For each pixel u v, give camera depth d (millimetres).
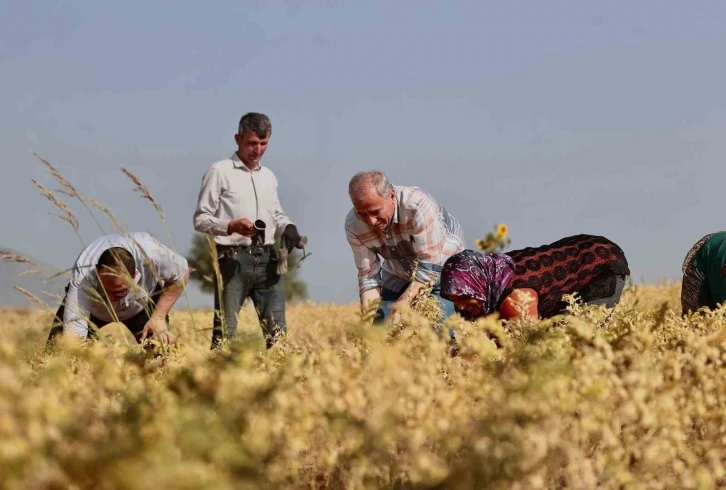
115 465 4031
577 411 6078
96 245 13109
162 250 13492
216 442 4566
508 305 11930
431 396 6543
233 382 5391
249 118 17031
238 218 17156
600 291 12844
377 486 5633
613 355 7172
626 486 5723
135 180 10086
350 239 14797
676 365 7387
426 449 6035
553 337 7305
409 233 14180
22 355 6562
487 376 6887
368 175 13828
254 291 17438
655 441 5945
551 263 12547
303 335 18797
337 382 6297
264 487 5023
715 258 13391
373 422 5434
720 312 10477
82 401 6121
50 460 4062
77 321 12727
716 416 6805
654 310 10156
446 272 11953
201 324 17391
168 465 4023
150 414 5055
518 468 5043
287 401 5613
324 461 5812
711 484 6059
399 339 8305
